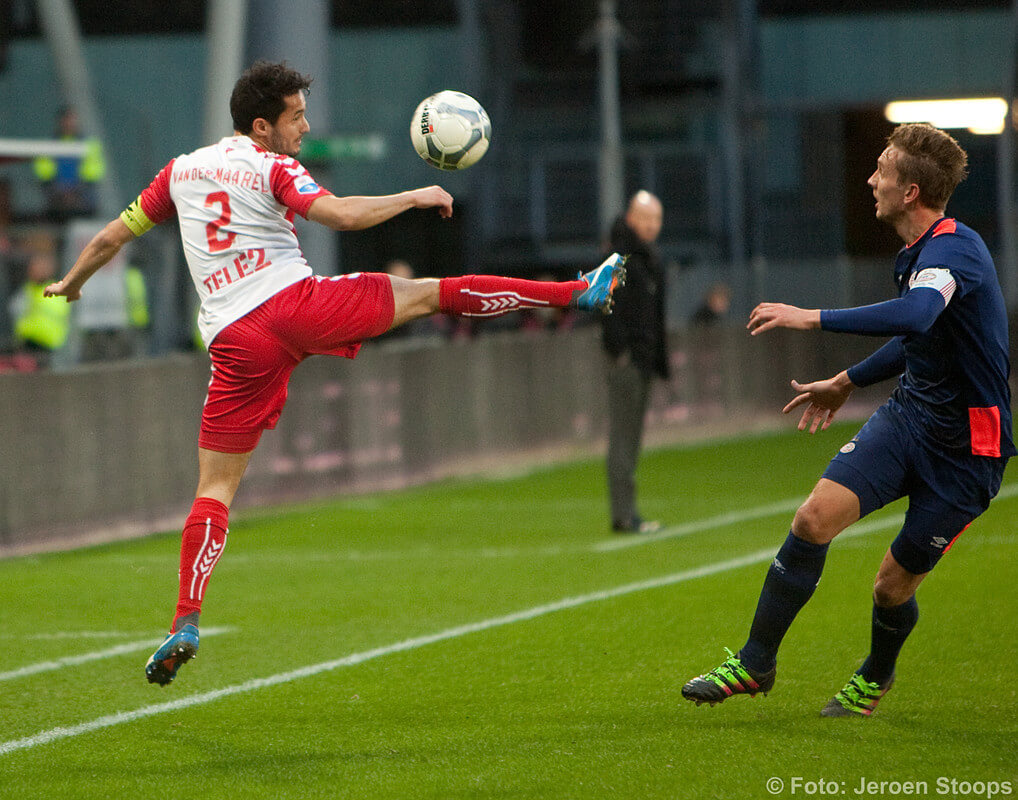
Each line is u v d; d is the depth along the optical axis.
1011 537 36.78
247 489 46.03
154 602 31.42
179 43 111.56
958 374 18.89
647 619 27.83
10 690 23.39
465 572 34.06
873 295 79.94
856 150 115.94
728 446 63.09
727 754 18.88
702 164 102.12
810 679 22.91
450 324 76.44
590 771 18.28
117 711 21.95
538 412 58.41
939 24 108.25
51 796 17.75
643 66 104.12
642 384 39.16
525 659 24.83
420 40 112.31
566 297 20.42
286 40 77.25
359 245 113.00
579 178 103.19
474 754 19.20
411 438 52.25
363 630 27.69
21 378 38.47
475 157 21.14
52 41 78.31
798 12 109.44
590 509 44.94
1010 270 91.12
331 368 49.09
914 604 20.12
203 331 19.89
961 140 109.19
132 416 42.00
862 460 19.36
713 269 79.12
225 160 19.77
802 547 19.42
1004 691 21.92
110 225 20.66
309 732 20.55
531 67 106.75
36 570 35.84
